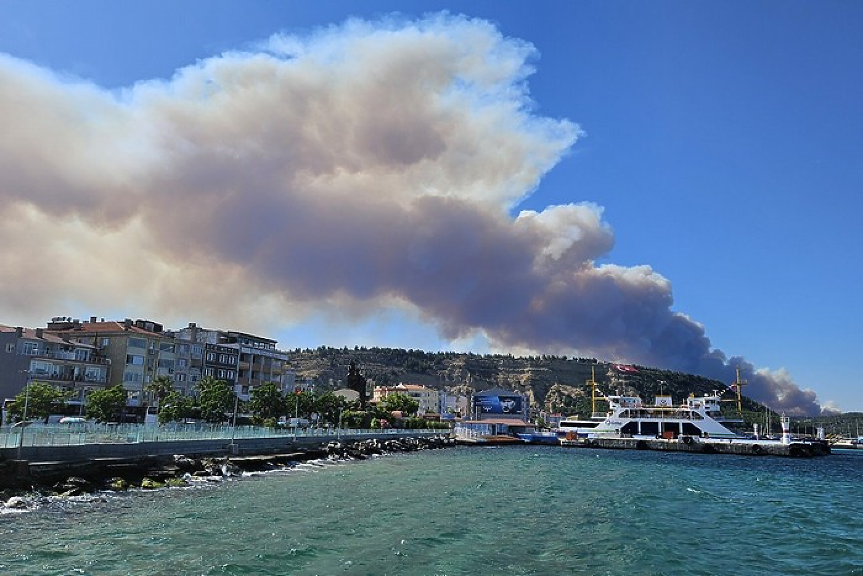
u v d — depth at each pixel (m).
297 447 88.88
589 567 29.75
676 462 112.81
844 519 46.38
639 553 32.78
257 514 40.91
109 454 52.72
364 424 152.38
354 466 82.19
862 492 68.44
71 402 109.94
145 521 37.22
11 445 44.69
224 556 29.48
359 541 33.66
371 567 28.44
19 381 105.75
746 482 75.75
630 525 41.06
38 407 92.88
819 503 56.34
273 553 30.31
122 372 123.75
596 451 147.12
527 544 34.38
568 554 32.25
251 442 77.25
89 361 120.25
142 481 51.84
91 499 43.62
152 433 61.84
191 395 137.12
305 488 55.53
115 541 31.89
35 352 111.56
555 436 180.12
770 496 60.88
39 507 39.78
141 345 127.75
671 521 43.31
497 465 91.38
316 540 33.56
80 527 34.91
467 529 37.94
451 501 49.91
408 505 47.09
